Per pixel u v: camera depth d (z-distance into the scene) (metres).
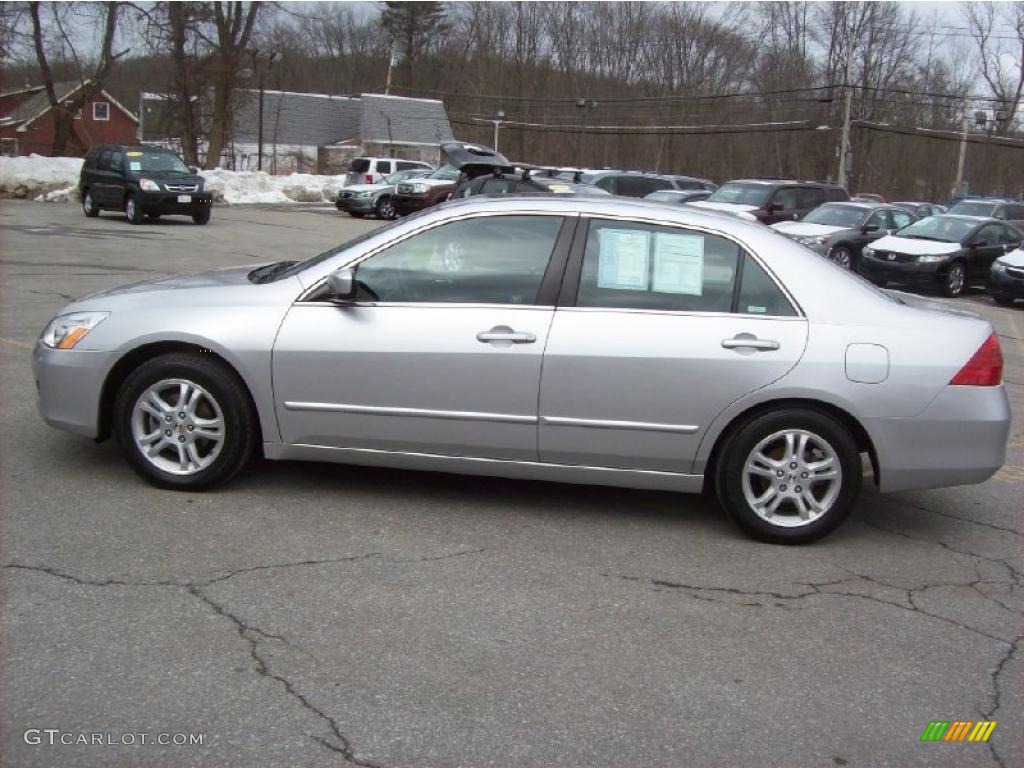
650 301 4.71
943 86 58.12
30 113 55.25
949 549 4.85
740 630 3.84
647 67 60.62
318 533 4.59
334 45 75.12
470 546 4.54
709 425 4.65
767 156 64.06
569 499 5.27
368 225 26.44
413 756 2.94
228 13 40.47
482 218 4.84
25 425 6.02
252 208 34.44
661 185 25.88
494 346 4.67
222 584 3.99
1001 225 18.67
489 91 65.50
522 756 2.96
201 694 3.20
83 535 4.41
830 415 4.65
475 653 3.55
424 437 4.81
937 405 4.60
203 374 4.85
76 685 3.22
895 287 18.30
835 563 4.59
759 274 4.71
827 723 3.22
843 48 58.38
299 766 2.87
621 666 3.51
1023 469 6.38
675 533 4.87
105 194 23.27
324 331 4.78
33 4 38.56
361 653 3.51
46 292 11.34
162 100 44.06
